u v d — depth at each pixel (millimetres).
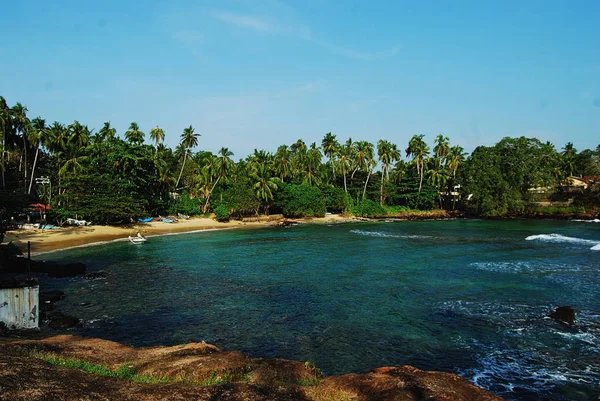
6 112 53438
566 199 81625
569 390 12312
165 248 43156
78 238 48531
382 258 35781
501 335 16766
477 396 9617
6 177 60094
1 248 28562
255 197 75438
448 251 39281
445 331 17359
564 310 18344
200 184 81688
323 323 18594
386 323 18484
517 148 81188
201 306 21344
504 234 53750
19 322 16422
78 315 19734
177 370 10617
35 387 8078
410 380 10156
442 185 91125
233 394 8562
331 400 9344
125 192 60438
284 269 31266
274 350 15578
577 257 34750
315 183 89562
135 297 23125
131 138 75125
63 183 58562
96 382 8961
